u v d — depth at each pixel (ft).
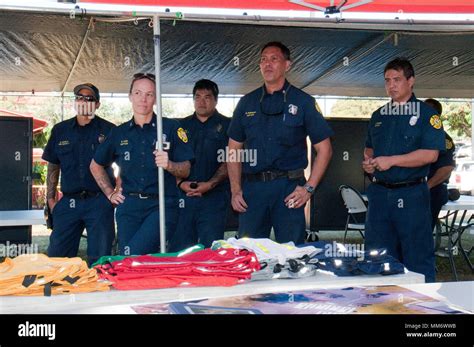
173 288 5.91
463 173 47.50
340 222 26.89
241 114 11.47
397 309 4.42
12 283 5.49
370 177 12.44
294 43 14.52
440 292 5.06
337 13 10.58
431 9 13.08
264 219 11.24
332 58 16.84
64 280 5.63
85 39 13.94
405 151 11.55
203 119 14.23
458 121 63.57
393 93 11.61
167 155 9.69
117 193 10.63
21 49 15.43
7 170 22.77
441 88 24.63
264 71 11.02
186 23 12.06
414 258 11.44
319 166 11.16
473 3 13.08
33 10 9.53
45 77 20.62
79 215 12.95
